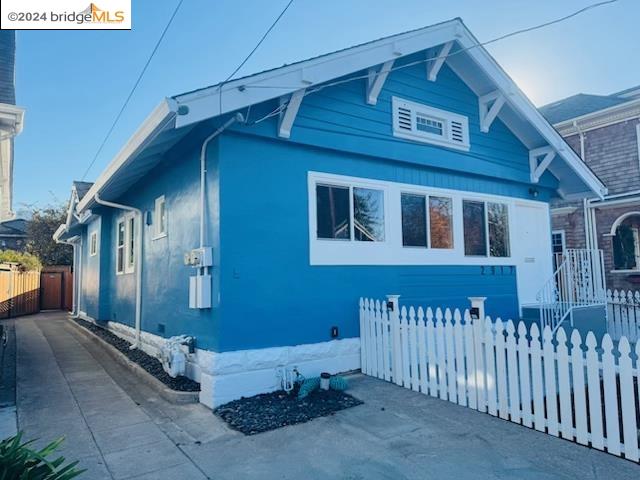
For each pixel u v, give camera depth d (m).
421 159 7.39
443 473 3.32
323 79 5.68
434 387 5.15
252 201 5.53
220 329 5.13
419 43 6.77
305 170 6.09
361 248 6.56
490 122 8.36
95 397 5.51
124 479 3.30
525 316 8.79
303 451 3.75
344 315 6.26
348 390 5.41
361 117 6.67
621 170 14.16
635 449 3.46
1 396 5.56
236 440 4.02
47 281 19.06
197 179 5.96
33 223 24.50
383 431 4.16
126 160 6.01
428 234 7.48
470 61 7.71
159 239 7.55
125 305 9.68
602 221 14.44
